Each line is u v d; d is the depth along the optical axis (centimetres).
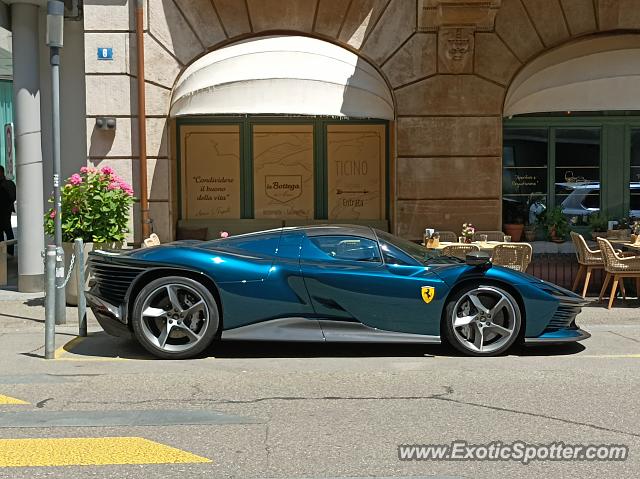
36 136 1123
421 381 619
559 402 555
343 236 716
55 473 417
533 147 1240
